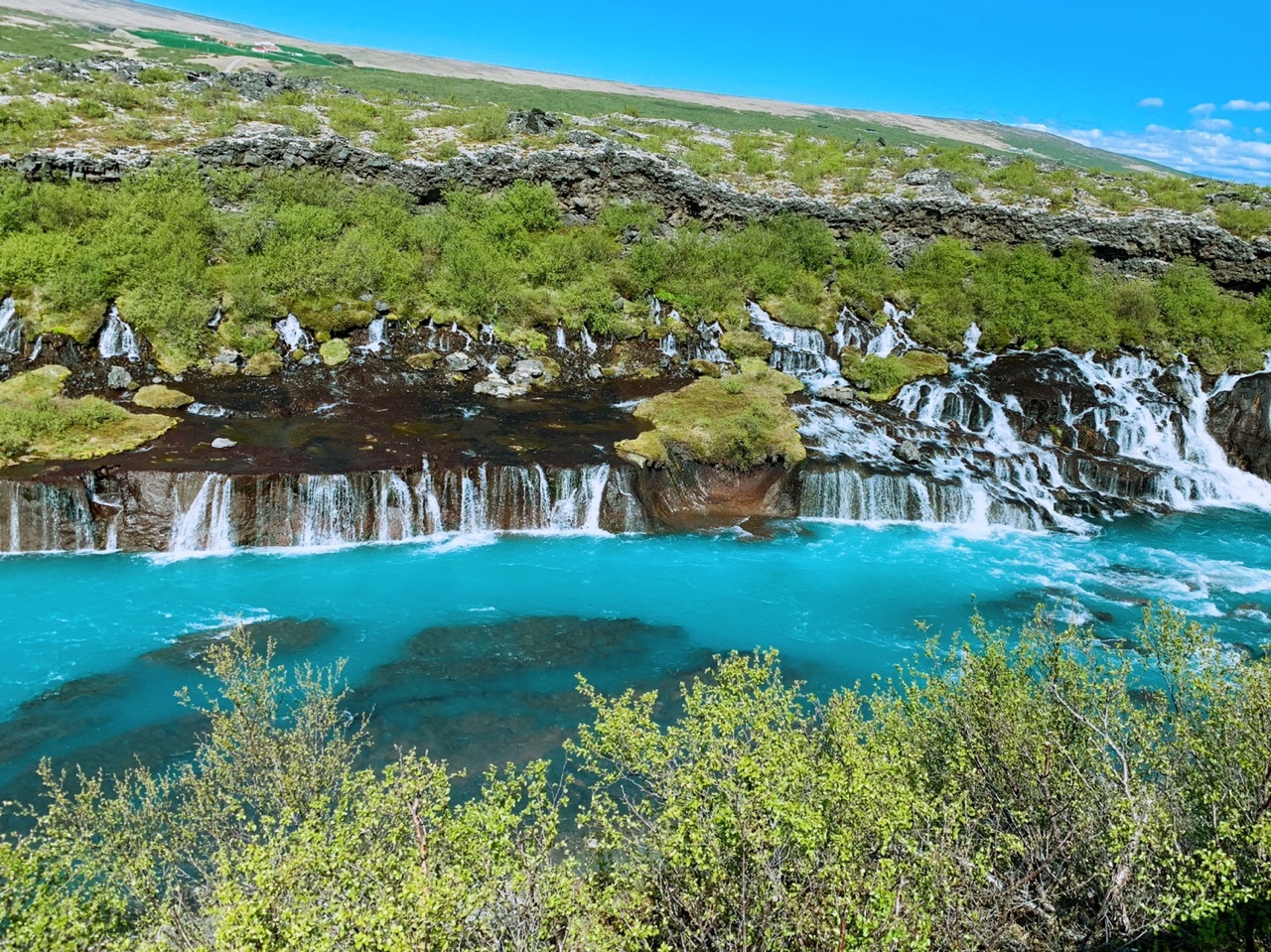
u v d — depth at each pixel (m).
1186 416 38.44
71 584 24.58
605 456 30.94
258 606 24.00
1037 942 9.61
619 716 10.84
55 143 40.34
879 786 9.23
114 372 33.06
